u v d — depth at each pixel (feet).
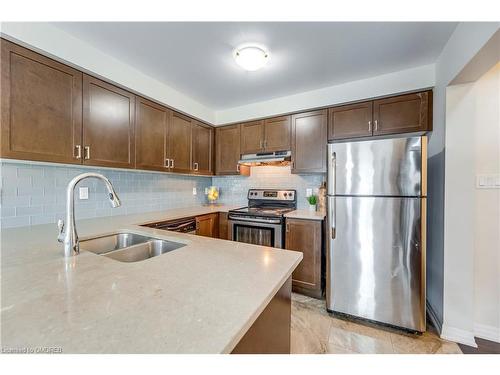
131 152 6.89
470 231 5.40
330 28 5.05
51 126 5.07
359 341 5.45
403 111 7.07
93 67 5.78
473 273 5.41
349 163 6.31
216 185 12.30
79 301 2.01
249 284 2.40
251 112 9.95
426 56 6.18
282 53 6.05
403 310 5.79
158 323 1.71
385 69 6.91
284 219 8.36
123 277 2.54
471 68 4.75
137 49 5.89
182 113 8.97
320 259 7.72
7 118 4.40
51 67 5.06
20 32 4.49
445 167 5.61
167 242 4.56
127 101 6.79
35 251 3.45
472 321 5.38
